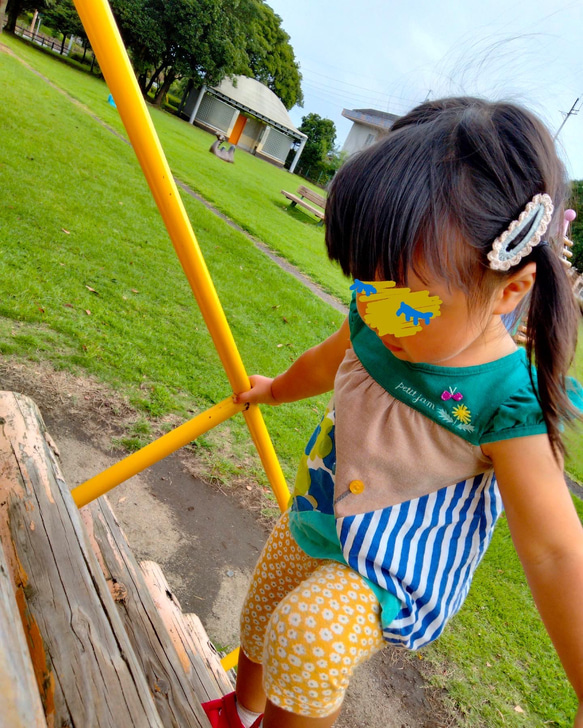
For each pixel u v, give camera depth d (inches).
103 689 24.3
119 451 106.1
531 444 31.4
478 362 33.4
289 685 32.3
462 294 28.6
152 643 38.8
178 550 95.8
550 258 29.2
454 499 35.8
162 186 36.6
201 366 153.2
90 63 1261.1
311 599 33.4
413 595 35.2
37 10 1138.0
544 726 99.2
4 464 34.1
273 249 368.8
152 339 154.5
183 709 35.3
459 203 27.4
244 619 46.7
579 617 28.7
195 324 177.5
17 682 16.4
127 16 1038.4
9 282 143.6
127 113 34.7
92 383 121.5
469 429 33.4
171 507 103.8
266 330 216.4
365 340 39.4
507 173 28.1
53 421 105.0
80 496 44.8
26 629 25.3
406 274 28.4
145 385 131.0
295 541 44.0
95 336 140.3
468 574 38.0
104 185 289.4
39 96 471.8
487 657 110.8
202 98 1250.6
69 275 166.6
